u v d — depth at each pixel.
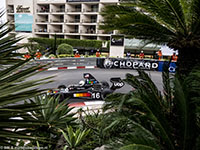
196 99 2.42
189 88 2.56
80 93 8.04
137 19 3.43
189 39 3.39
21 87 1.22
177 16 3.28
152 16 4.13
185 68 3.46
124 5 3.57
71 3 33.44
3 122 1.06
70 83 11.56
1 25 1.71
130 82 3.21
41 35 38.28
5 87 1.22
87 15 34.12
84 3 32.59
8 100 1.11
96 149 3.18
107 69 16.14
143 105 2.33
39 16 37.44
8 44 1.66
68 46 21.64
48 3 35.09
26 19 36.75
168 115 2.97
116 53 19.78
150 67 15.77
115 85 8.52
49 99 3.55
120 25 3.59
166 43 3.93
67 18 34.38
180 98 2.57
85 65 16.95
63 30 34.62
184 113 2.49
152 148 1.90
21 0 36.50
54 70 15.04
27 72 1.39
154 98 2.77
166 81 3.49
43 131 2.84
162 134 2.27
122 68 16.41
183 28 3.50
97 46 30.88
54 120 3.05
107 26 3.76
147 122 2.44
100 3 31.44
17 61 1.64
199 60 3.38
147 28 3.71
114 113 2.56
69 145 3.06
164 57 21.64
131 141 1.93
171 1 3.06
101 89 8.40
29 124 1.16
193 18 3.41
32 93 1.26
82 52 32.69
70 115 3.45
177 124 2.75
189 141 2.42
